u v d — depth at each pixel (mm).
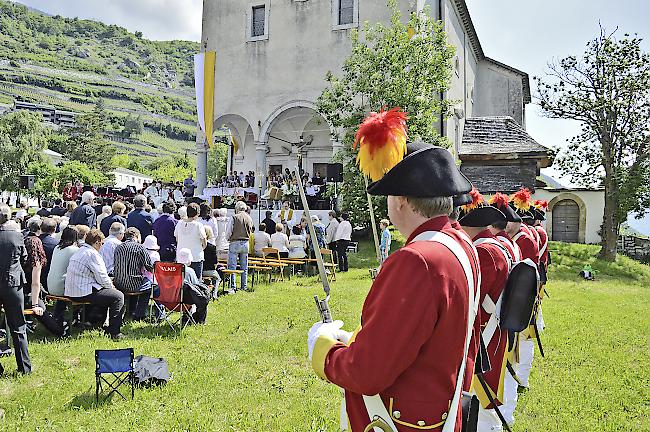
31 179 23641
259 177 23859
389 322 1933
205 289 8648
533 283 3768
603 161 21672
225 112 26094
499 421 3910
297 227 15297
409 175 2129
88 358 6754
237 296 11062
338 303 10383
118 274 8359
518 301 3775
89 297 7562
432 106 19547
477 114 33781
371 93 19828
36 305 7141
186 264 9172
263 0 25656
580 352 7566
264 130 25359
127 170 100438
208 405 5449
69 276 7582
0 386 5820
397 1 23156
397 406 2059
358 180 19625
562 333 8711
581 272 18031
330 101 20969
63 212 13258
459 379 2111
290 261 13523
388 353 1919
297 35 25031
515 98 33688
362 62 20234
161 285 8383
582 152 22312
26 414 5133
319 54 24641
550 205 27531
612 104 21141
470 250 2225
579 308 11266
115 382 5883
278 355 7164
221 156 74125
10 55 183875
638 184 21016
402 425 2047
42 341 7449
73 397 5551
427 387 2037
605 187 21766
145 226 10867
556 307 11406
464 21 28125
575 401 5660
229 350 7367
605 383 6246
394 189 2141
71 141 93875
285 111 25516
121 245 8445
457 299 2021
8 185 59500
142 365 5961
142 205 11047
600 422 5137
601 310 11047
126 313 9148
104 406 5340
